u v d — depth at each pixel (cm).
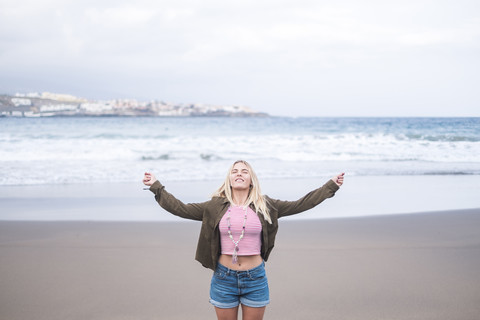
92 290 464
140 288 470
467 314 401
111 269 534
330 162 1756
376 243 652
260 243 316
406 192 1140
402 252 604
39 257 583
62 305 424
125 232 720
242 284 309
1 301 433
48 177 1389
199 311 412
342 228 750
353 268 537
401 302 430
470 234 702
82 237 688
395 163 1719
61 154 1894
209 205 318
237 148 2156
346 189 1192
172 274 516
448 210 903
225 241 312
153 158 1883
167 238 682
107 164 1688
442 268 534
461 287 468
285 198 1035
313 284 482
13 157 1836
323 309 416
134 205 971
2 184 1279
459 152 1934
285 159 1842
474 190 1166
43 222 794
